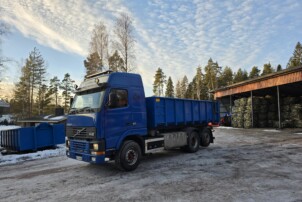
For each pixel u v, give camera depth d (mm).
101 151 6273
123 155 6832
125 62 29109
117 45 29172
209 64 59219
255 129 21359
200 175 6371
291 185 5348
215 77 58594
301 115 20812
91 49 30922
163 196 4840
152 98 8320
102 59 30422
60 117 16875
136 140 7695
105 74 7016
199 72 60031
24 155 10258
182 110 9867
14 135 11156
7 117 48250
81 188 5547
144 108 7738
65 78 66312
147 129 8195
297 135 15430
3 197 5105
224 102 29656
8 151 11383
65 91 66062
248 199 4543
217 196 4754
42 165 8398
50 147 12164
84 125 6629
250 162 7871
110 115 6594
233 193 4902
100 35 31016
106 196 4949
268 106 24016
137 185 5641
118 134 6766
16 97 48312
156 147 8234
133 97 7348
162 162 8164
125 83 7156
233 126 25516
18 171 7609
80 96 7309
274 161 7938
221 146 11734
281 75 19031
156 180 6004
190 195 4855
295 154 9070
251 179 5891
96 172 7023
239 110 24453
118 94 6887
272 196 4680
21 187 5785
